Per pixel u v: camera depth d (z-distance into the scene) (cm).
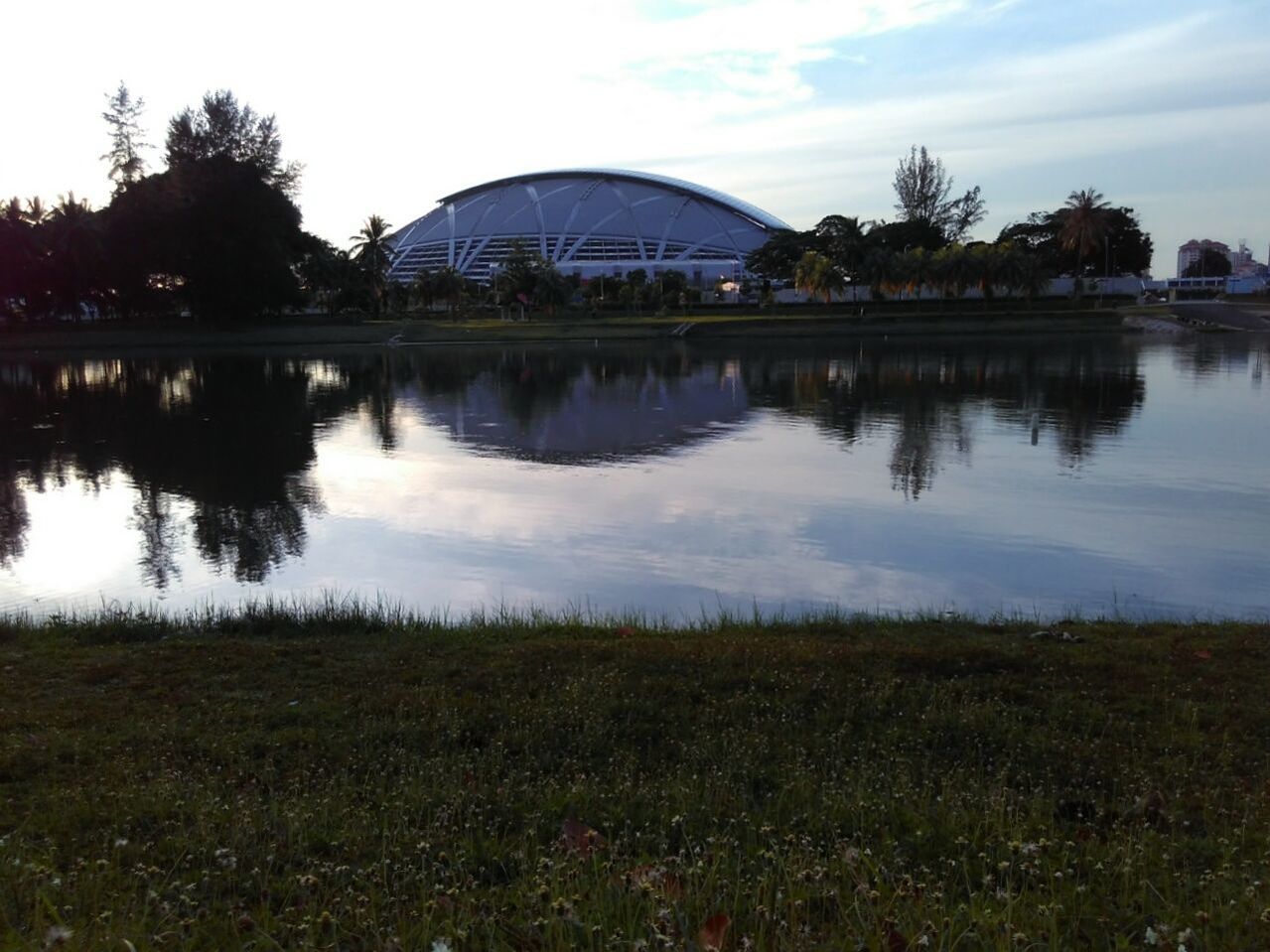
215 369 5353
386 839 445
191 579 1366
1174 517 1659
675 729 635
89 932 336
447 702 688
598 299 9200
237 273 7119
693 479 2061
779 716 660
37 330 7281
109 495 1961
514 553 1481
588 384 4247
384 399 3753
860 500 1828
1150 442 2483
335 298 8619
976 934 327
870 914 349
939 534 1560
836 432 2744
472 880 402
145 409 3506
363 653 847
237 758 586
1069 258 10069
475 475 2153
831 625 989
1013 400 3406
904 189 10500
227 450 2561
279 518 1736
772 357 5628
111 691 737
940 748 600
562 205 13288
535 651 831
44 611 1215
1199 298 10650
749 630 977
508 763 574
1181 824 476
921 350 5950
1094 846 437
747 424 2934
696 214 13525
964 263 7794
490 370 5059
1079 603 1210
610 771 564
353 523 1691
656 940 318
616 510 1769
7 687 745
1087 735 613
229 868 410
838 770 557
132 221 7038
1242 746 596
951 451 2392
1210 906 359
